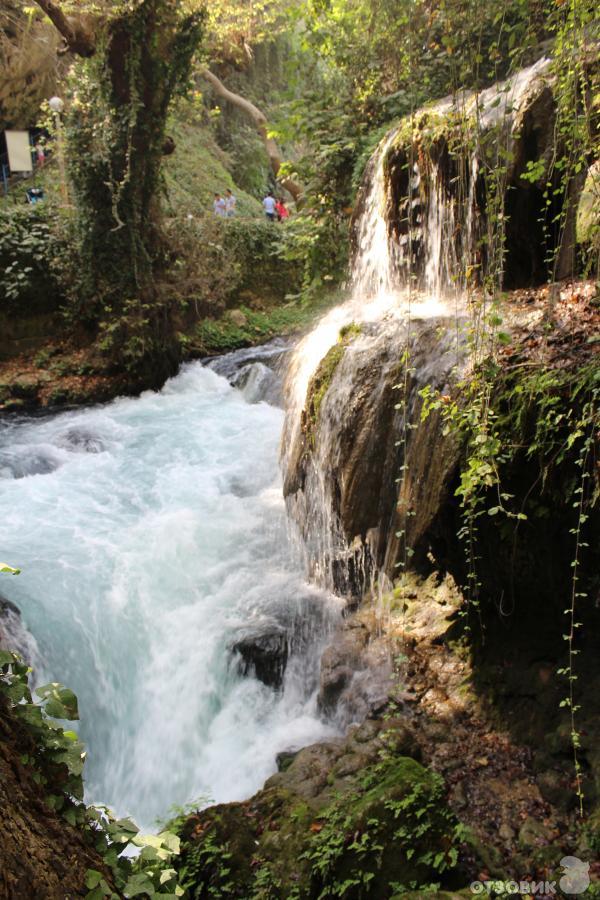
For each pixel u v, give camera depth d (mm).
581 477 3578
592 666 4133
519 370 3947
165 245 12828
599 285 4020
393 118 8141
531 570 4301
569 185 4715
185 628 5848
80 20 10273
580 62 3824
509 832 3602
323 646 5547
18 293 12078
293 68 9016
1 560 6223
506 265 5570
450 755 4133
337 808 3693
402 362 4488
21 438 9688
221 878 3471
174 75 11328
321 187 8805
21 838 2033
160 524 7000
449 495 4215
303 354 6738
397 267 6891
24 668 2402
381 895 3291
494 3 5500
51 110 12578
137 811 4996
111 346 11984
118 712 5531
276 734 4980
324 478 5535
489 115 5484
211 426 9695
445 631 4996
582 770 3766
